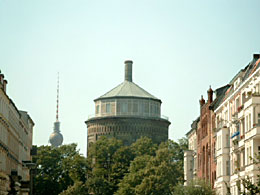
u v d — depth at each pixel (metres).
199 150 153.75
